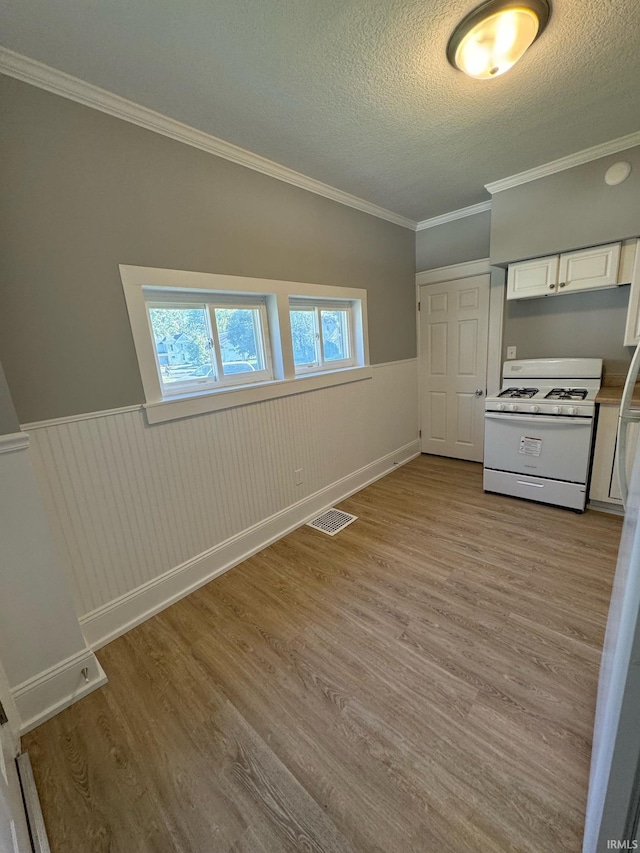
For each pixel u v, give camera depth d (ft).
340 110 5.80
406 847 3.22
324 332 9.87
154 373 6.05
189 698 4.77
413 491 10.64
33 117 4.61
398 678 4.83
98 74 4.75
